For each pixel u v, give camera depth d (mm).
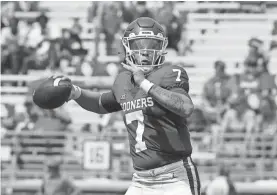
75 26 35906
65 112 28328
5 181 26859
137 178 11805
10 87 33625
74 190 24562
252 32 39156
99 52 36094
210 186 24219
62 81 12227
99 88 31219
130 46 11836
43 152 27281
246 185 25594
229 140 26719
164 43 11812
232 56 37281
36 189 26406
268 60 34094
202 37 38469
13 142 27422
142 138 11555
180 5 40156
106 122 28078
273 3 40281
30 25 38594
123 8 35906
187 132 11703
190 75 34812
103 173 26219
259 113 27984
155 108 11414
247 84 30641
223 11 40000
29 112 28359
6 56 34250
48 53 34094
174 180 11492
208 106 28156
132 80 11836
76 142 27312
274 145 26406
